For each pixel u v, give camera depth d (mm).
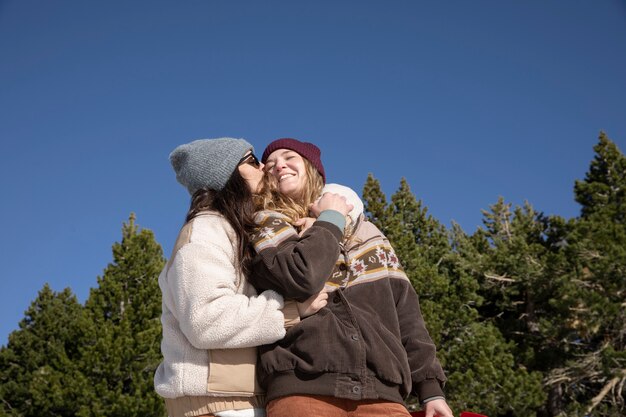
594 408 22031
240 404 2346
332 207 2580
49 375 19578
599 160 28953
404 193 28500
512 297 27125
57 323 26391
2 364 25031
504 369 21109
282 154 2975
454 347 21703
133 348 19797
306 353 2340
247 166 2791
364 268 2602
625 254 22703
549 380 23109
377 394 2340
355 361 2338
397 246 23703
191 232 2488
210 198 2594
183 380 2334
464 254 27656
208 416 2320
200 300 2309
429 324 21562
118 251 22531
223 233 2496
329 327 2381
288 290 2355
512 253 26156
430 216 28344
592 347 24906
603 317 22312
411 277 23125
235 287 2438
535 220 31406
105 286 21750
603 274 23047
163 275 2539
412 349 2625
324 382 2314
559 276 24516
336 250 2447
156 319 21109
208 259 2395
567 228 26391
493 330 23578
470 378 20219
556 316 23578
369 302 2529
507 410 21219
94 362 19172
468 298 23375
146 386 19234
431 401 2582
